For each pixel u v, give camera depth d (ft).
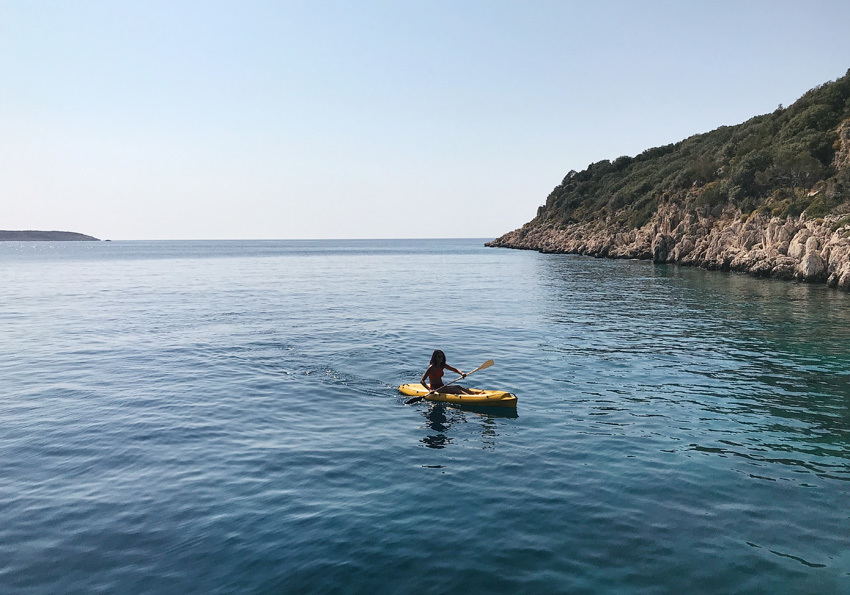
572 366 51.31
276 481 27.25
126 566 20.10
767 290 116.06
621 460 29.60
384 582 19.10
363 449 31.50
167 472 28.30
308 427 35.29
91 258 361.10
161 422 36.11
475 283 146.92
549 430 34.42
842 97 206.69
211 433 34.09
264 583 19.04
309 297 114.93
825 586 18.76
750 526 22.77
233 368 51.37
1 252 515.91
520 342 62.90
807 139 193.77
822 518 23.36
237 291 129.90
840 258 123.13
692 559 20.47
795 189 176.35
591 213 355.97
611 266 207.00
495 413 38.06
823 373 47.80
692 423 35.32
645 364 51.75
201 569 19.89
